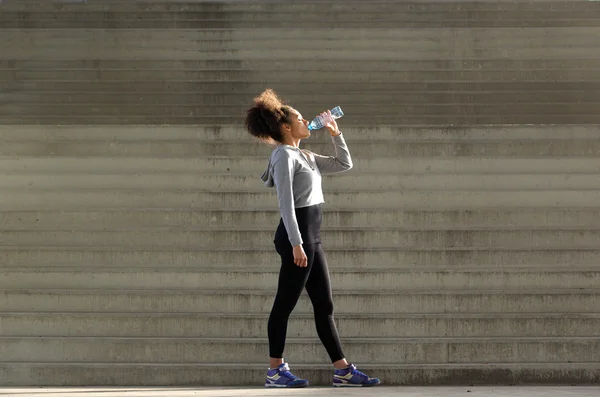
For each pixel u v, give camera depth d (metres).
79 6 12.73
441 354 6.26
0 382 6.18
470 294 6.71
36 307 6.84
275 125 5.62
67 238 7.59
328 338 5.69
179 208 8.00
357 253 7.20
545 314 6.61
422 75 11.23
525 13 12.64
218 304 6.79
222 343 6.32
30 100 10.90
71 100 10.89
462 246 7.43
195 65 11.59
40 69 11.55
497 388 5.77
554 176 8.20
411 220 7.69
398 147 8.64
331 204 7.93
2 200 8.09
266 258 7.26
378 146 8.64
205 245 7.51
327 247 7.42
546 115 10.27
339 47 12.03
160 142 8.79
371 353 6.28
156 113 10.59
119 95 10.94
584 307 6.72
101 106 10.66
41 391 5.75
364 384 5.74
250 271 7.05
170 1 12.89
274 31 12.26
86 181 8.27
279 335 5.65
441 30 12.02
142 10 12.77
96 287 7.08
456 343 6.26
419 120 10.27
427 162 8.38
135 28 12.52
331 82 10.99
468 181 8.18
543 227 7.65
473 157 8.39
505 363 6.18
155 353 6.33
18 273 7.09
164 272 7.06
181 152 8.76
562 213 7.71
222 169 8.43
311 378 6.06
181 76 11.37
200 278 7.05
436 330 6.48
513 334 6.47
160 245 7.55
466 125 8.86
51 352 6.38
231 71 11.30
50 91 11.08
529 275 6.98
